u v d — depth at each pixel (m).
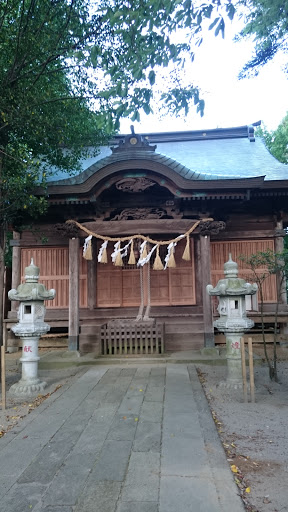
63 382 7.55
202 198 9.95
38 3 7.35
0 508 2.93
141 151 10.02
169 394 6.29
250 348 5.93
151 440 4.29
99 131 9.91
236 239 11.77
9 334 11.71
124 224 10.05
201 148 16.52
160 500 3.00
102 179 9.58
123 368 8.54
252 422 4.98
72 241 10.24
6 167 7.29
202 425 4.77
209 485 3.23
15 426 4.93
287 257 7.11
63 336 11.92
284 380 7.33
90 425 4.87
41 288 7.09
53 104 8.12
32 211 8.00
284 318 11.12
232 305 6.91
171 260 9.62
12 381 7.77
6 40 7.04
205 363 8.96
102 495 3.10
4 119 6.62
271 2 6.25
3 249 7.64
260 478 3.45
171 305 11.38
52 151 9.19
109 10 4.98
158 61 5.08
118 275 11.68
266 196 11.09
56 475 3.48
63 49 7.51
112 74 5.18
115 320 10.80
